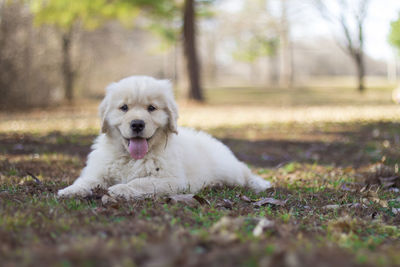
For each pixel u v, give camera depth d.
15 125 11.91
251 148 8.44
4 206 2.96
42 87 18.77
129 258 1.91
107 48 30.23
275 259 1.91
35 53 18.50
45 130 10.67
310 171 5.76
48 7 18.14
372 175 5.05
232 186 4.53
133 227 2.54
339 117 14.08
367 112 15.41
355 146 8.27
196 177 4.20
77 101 23.97
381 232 2.82
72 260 1.90
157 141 3.90
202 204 3.34
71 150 7.57
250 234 2.43
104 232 2.45
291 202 3.77
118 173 3.83
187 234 2.38
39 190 3.86
